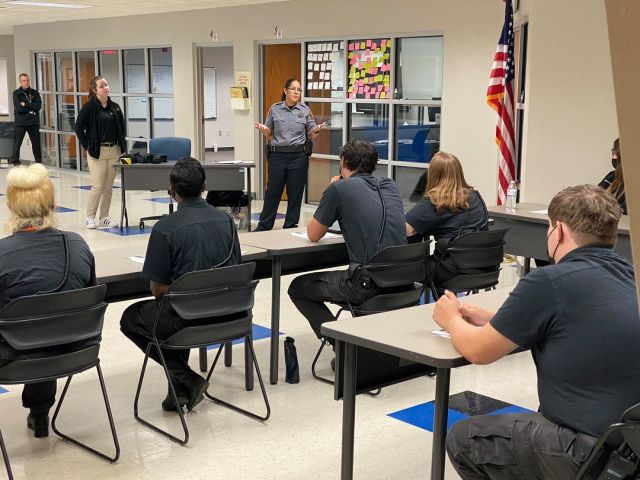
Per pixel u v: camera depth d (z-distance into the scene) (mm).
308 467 3115
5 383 2857
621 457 1897
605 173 6375
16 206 3002
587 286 2037
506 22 6789
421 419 3629
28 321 2801
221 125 16906
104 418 3598
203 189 3506
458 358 2230
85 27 13672
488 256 4250
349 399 2586
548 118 6570
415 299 3992
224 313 3371
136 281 3846
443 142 8562
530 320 2080
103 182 8641
